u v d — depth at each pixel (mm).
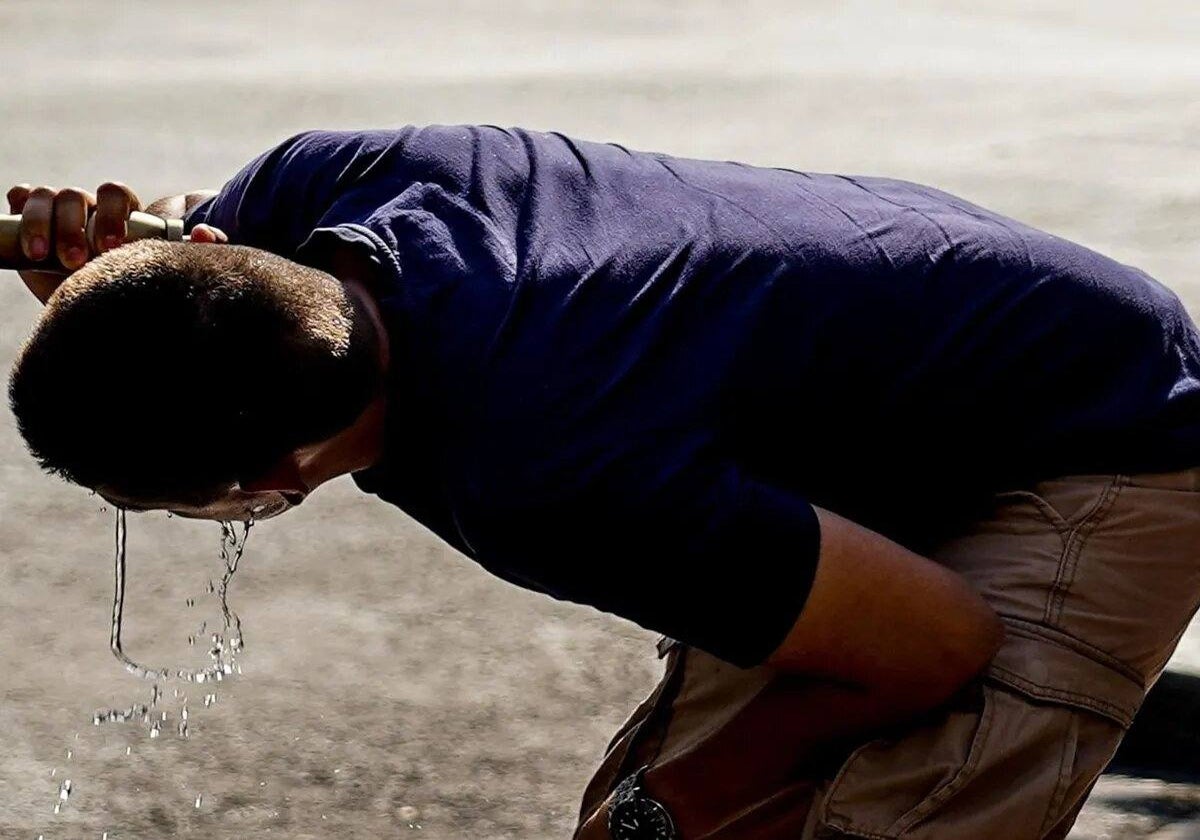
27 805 3529
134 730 3809
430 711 3879
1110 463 2416
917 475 2408
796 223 2348
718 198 2367
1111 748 2441
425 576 4574
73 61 11688
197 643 4211
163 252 2121
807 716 2393
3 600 4453
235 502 2172
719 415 2205
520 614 4344
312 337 2057
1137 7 13586
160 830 3451
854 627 2221
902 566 2230
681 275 2244
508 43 12289
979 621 2305
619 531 2121
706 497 2135
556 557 2148
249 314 2039
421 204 2260
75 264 2457
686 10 13664
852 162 8703
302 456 2146
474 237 2219
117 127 9664
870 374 2316
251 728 3811
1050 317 2404
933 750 2367
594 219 2287
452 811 3508
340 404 2078
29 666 4098
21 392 2076
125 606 4422
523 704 3912
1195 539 2447
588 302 2182
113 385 2016
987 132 9219
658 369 2186
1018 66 11062
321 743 3752
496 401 2111
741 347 2227
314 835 3430
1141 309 2463
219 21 13227
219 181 8578
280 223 2467
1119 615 2424
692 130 9508
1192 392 2453
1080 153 8609
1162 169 8227
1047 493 2434
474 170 2312
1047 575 2408
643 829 2533
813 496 2387
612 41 12344
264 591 4504
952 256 2396
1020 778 2361
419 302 2137
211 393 2023
